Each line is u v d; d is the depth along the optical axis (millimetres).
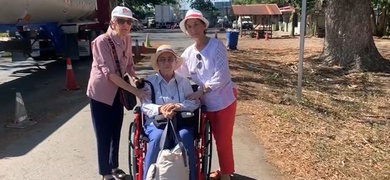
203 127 3930
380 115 7723
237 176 4695
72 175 4785
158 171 3580
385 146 5828
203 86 4047
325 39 13906
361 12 12805
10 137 6234
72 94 9547
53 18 13375
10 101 8930
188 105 3896
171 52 3973
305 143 5848
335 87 10523
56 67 14141
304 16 8125
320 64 13578
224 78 4008
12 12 9742
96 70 4262
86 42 15945
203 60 4035
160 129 3812
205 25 3990
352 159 5230
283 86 10547
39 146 5789
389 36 31578
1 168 4992
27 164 5121
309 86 10578
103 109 4328
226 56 4066
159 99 3980
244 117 7246
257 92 9648
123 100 4316
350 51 13008
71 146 5777
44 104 8500
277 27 51750
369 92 9883
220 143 4316
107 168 4531
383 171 4836
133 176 3943
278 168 4926
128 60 4402
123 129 6523
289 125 6762
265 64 15070
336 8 13188
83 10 15852
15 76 12289
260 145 5754
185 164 3629
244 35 35500
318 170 4840
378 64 12766
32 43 13562
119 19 4148
